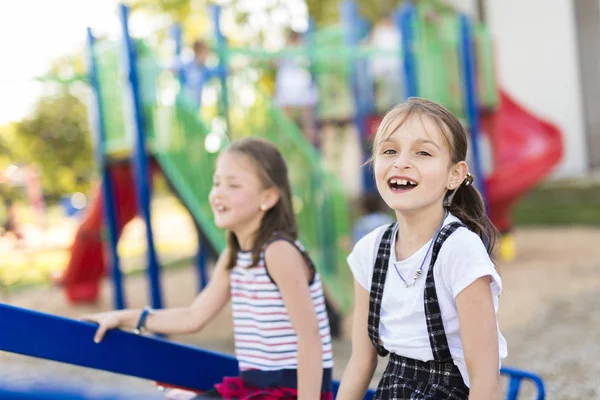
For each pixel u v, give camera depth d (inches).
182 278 350.3
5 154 516.7
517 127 376.8
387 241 70.8
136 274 369.7
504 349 69.5
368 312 71.9
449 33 322.3
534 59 552.1
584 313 223.0
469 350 63.9
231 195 85.8
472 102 318.0
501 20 558.6
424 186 66.0
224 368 89.7
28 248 418.6
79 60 538.6
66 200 561.0
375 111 325.7
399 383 67.3
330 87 327.9
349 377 73.6
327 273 220.2
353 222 358.0
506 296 257.1
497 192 334.6
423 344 66.4
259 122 240.4
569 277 284.0
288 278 81.9
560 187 511.2
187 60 264.4
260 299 84.0
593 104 539.5
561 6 541.3
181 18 557.0
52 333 75.2
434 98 310.5
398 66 324.5
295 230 88.7
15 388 37.4
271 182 86.4
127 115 209.3
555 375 164.2
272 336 83.3
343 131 381.1
